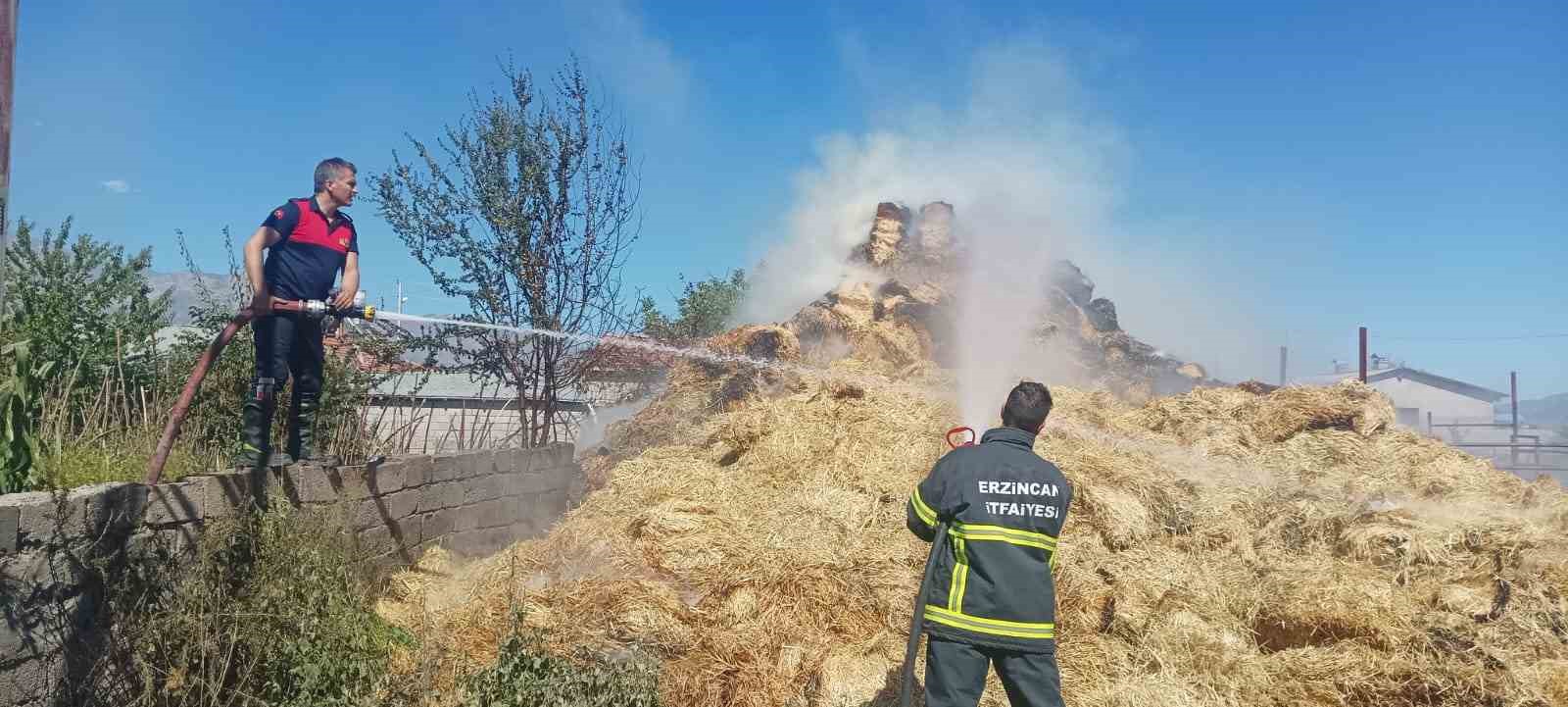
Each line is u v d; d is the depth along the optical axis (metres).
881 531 6.33
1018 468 3.86
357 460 6.35
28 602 3.72
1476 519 6.36
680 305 15.30
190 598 4.22
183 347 6.91
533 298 8.71
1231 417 8.36
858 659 4.96
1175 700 4.55
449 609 5.53
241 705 4.24
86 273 7.29
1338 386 8.68
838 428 7.73
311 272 5.42
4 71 3.76
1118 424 8.16
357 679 4.36
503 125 8.70
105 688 4.03
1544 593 5.40
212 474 4.82
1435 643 4.91
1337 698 4.67
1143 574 5.69
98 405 5.43
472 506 6.94
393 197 8.47
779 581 5.67
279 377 5.34
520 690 4.20
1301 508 6.57
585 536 6.24
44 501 3.79
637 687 4.35
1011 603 3.70
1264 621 5.35
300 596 4.53
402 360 8.44
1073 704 4.58
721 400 9.30
